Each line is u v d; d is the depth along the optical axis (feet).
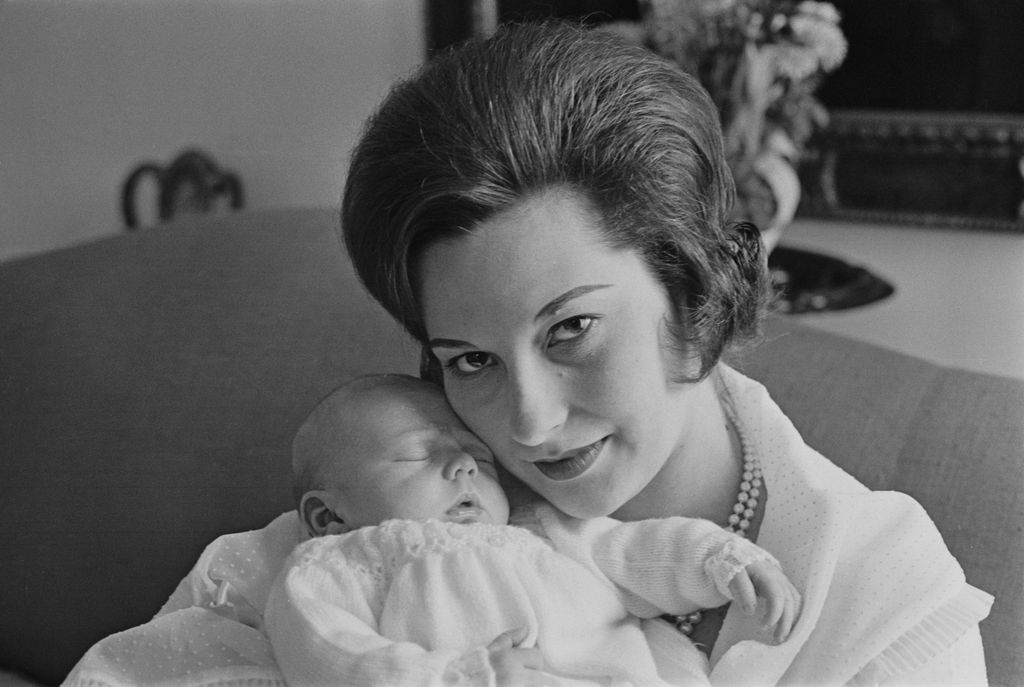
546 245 2.12
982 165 7.93
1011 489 3.26
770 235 6.46
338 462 2.74
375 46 6.94
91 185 8.48
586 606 2.55
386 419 2.72
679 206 2.26
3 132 8.13
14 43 8.05
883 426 3.53
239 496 3.70
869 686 2.45
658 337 2.31
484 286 2.14
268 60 7.64
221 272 4.22
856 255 8.05
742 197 6.31
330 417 2.79
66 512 3.82
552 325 2.18
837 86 8.22
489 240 2.12
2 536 3.85
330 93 7.38
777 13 6.24
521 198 2.11
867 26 8.01
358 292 4.06
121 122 8.32
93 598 3.76
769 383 3.72
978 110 7.86
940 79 7.91
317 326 3.96
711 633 2.62
